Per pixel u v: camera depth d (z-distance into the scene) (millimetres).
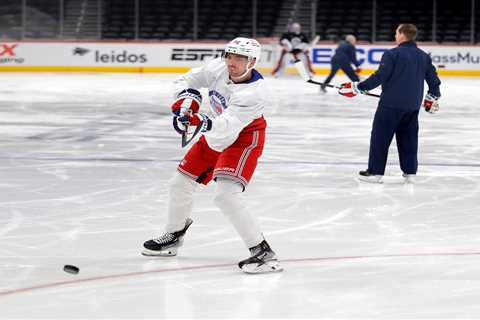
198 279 11141
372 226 14719
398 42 18859
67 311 9688
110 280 11062
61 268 11688
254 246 11461
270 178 19766
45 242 13289
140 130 29391
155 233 14016
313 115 35406
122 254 12523
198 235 13812
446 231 14352
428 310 9805
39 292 10453
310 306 9945
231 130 10969
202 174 12039
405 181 19578
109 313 9625
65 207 16125
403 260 12258
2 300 10102
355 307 9906
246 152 11406
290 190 18234
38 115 34094
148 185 18609
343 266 11875
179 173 12109
